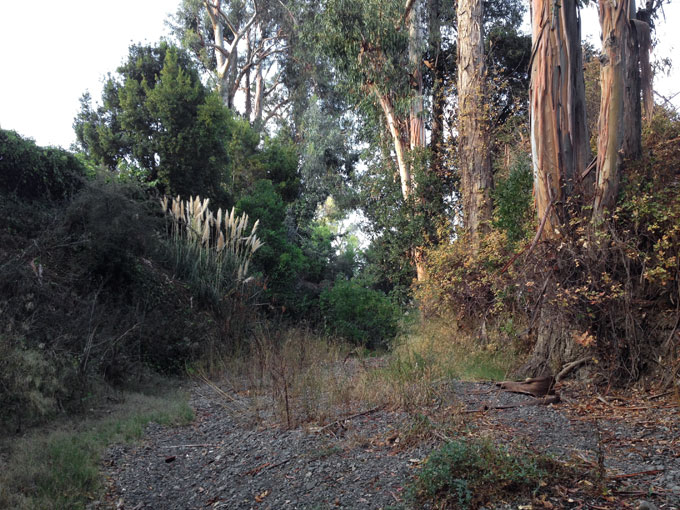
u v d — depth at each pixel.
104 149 15.89
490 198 10.38
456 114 13.57
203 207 12.54
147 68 17.03
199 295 11.20
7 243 8.43
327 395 5.75
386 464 3.66
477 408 4.86
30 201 9.99
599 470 3.01
